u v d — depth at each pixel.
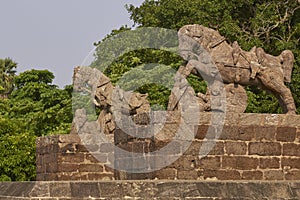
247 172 14.70
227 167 14.55
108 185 12.41
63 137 19.77
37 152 20.75
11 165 30.00
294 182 12.89
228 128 14.69
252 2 31.64
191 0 30.69
